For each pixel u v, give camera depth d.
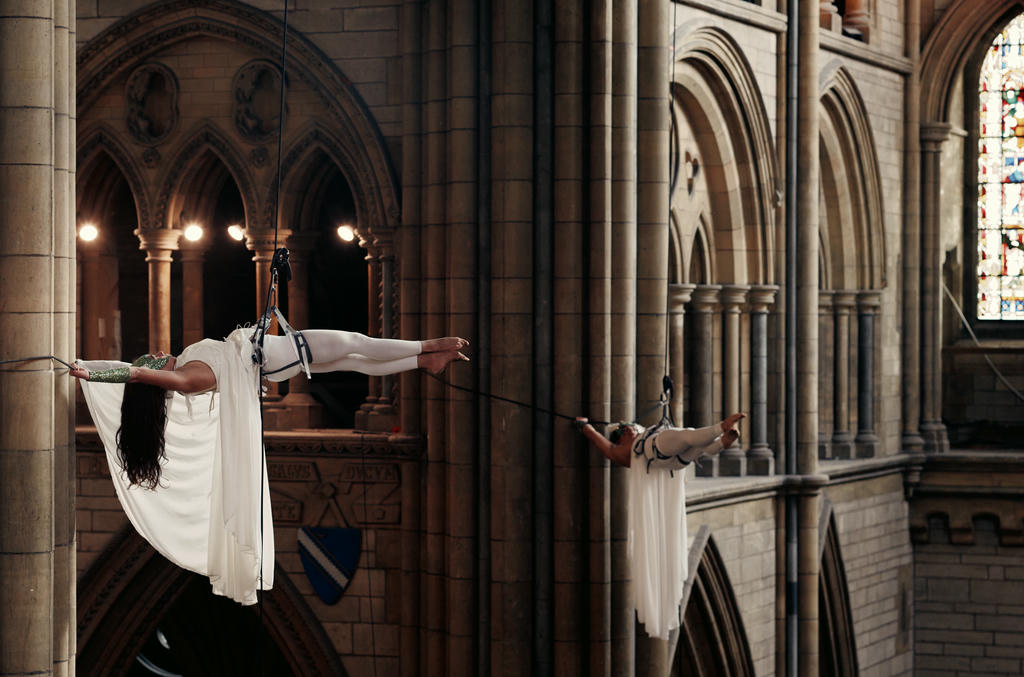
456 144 19.14
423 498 19.69
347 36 19.97
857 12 27.67
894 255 28.91
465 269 19.19
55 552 11.74
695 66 22.80
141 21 20.61
